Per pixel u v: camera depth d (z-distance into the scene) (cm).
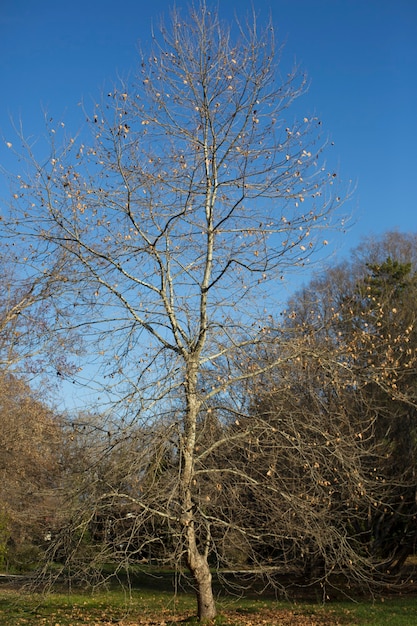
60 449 1500
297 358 1213
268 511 1235
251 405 1247
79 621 1401
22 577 1215
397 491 1825
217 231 1272
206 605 1283
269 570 1305
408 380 1741
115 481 1107
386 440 1725
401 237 3042
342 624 1362
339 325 1361
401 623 1362
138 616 1478
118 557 1121
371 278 2431
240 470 1223
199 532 1278
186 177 1284
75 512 1120
